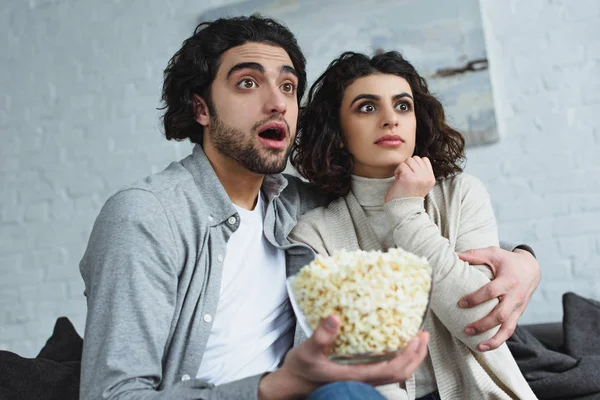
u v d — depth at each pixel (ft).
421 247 4.26
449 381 4.29
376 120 4.71
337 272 2.84
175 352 3.86
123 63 9.30
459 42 7.72
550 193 7.48
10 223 9.53
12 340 9.33
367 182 4.82
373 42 8.02
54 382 4.93
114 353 3.47
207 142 4.57
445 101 7.73
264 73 4.35
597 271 7.27
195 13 8.99
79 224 9.26
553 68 7.56
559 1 7.59
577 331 6.17
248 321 4.19
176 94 4.67
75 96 9.48
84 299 9.14
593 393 5.41
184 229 4.04
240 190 4.52
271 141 4.32
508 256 4.40
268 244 4.50
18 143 9.66
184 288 3.96
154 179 4.20
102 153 9.27
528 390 4.34
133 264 3.73
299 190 5.16
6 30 9.89
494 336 4.17
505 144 7.64
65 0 9.70
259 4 8.58
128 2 9.37
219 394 3.21
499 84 7.72
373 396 2.87
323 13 8.23
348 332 2.85
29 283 9.36
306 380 3.09
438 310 4.19
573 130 7.45
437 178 5.08
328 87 5.00
